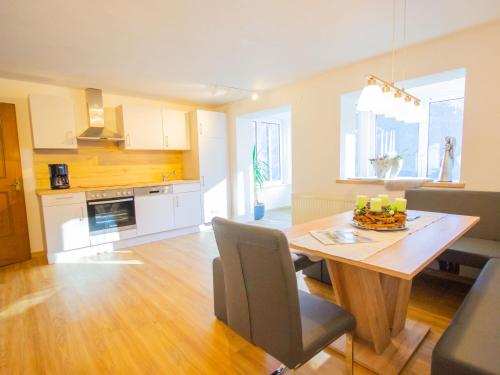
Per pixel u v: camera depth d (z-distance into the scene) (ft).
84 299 8.07
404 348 5.56
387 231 5.62
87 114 13.14
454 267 8.07
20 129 11.55
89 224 11.94
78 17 6.87
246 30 7.82
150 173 15.66
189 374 5.16
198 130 15.52
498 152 7.94
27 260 11.52
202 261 11.03
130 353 5.75
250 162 17.75
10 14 6.63
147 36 8.01
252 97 14.98
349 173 12.30
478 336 3.64
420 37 8.53
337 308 4.55
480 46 7.98
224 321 6.70
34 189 11.91
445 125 11.76
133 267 10.50
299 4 6.59
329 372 5.13
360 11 6.97
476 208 8.03
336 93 11.46
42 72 10.64
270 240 3.40
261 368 5.29
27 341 6.19
